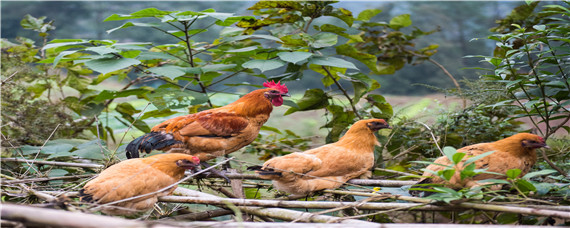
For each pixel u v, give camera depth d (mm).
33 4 12602
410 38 9211
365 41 9297
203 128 5086
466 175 3633
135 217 4766
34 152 6051
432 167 4375
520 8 7445
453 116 6508
